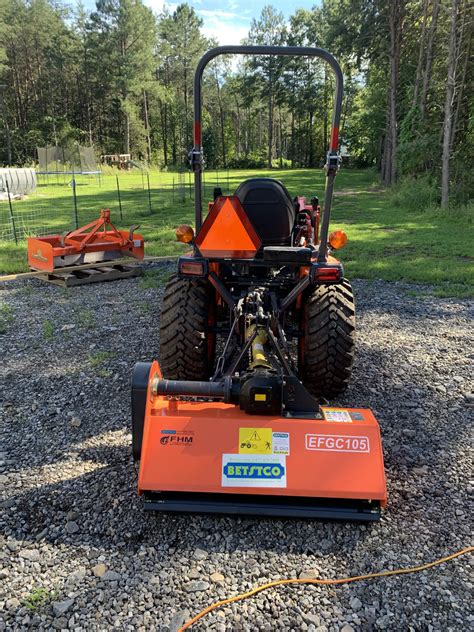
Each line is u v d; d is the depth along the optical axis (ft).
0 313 20.62
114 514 9.00
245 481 8.59
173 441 8.84
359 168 175.73
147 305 21.48
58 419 12.26
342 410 9.32
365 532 8.64
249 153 252.62
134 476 10.04
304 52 9.93
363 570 7.87
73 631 6.80
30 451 10.91
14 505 9.21
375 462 8.67
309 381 12.74
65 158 144.56
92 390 13.76
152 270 28.04
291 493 8.52
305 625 6.93
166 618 7.01
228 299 11.87
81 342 17.34
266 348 10.85
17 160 174.81
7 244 35.19
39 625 6.89
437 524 8.87
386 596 7.41
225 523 8.79
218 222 11.14
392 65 83.71
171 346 12.51
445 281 26.40
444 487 9.88
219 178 121.60
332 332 12.09
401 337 18.25
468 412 12.87
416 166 72.43
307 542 8.41
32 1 196.13
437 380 14.69
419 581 7.67
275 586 7.55
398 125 90.17
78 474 10.11
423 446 11.31
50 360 15.83
